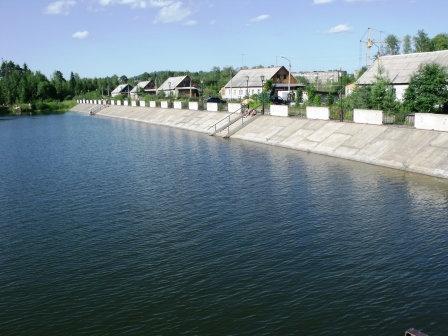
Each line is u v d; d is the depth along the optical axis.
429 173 42.75
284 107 72.94
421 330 18.83
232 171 48.28
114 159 58.78
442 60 74.75
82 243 29.47
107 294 22.75
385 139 51.50
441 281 22.83
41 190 43.12
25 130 103.56
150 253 27.48
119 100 161.75
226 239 29.20
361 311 20.30
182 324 19.86
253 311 20.64
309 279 23.42
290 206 35.31
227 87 146.12
